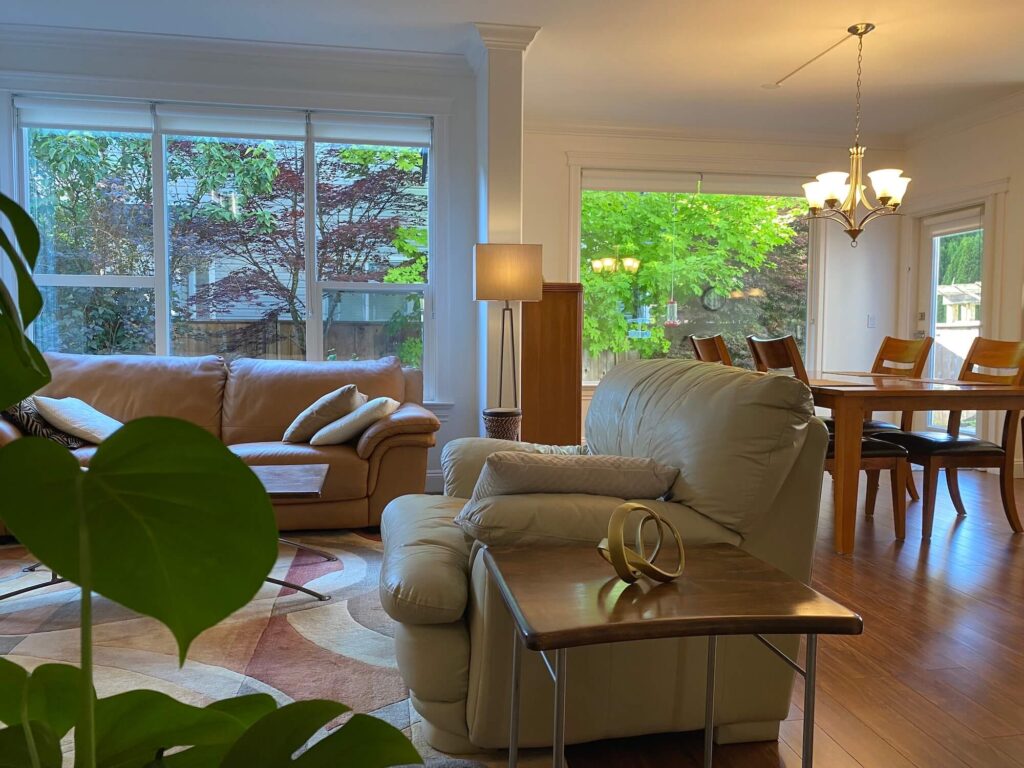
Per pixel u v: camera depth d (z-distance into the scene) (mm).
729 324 5871
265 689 1898
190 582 307
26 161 4156
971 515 3955
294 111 4359
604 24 3838
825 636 2301
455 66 4434
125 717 439
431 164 4531
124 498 299
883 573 2936
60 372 3807
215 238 4363
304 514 3412
